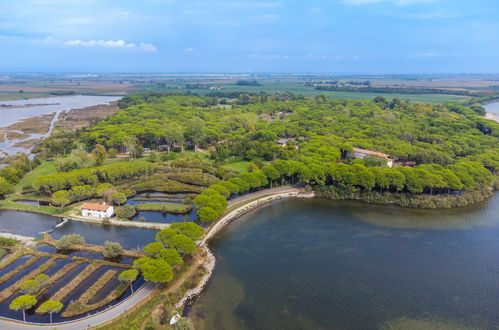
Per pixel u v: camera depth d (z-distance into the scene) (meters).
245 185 150.88
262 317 79.56
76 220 131.62
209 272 96.94
